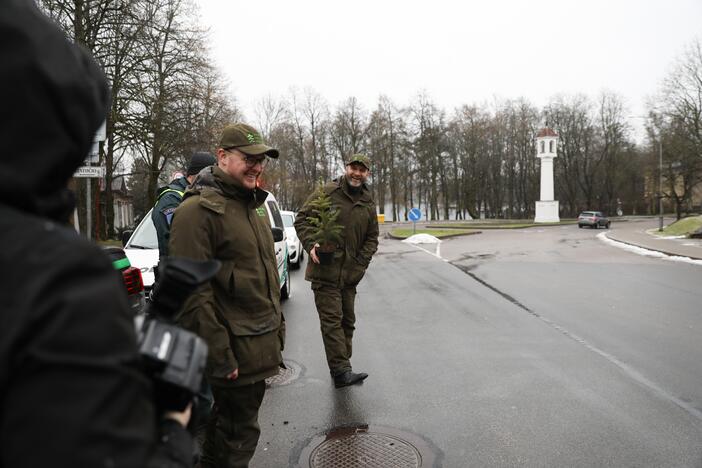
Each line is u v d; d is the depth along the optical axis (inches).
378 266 585.0
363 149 2288.4
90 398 29.0
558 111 2564.0
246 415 103.3
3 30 31.1
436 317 301.4
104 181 1017.5
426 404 165.6
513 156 2605.8
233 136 102.4
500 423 150.6
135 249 236.7
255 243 104.7
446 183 2559.1
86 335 30.0
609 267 551.8
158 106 745.0
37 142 31.9
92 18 663.1
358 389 179.8
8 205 32.2
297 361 215.0
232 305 101.2
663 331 262.1
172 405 42.1
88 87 35.2
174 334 42.8
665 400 167.9
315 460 129.2
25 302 28.8
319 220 177.5
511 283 437.1
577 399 169.2
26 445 27.5
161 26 762.8
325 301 182.9
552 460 128.5
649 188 2711.6
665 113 1594.5
